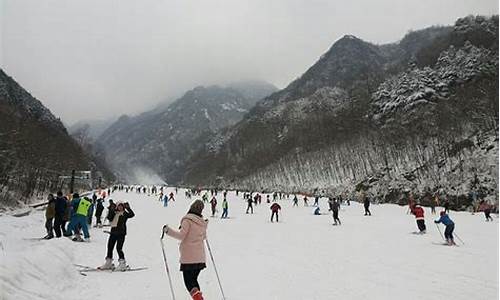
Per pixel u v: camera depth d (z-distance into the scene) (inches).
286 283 398.9
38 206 1951.3
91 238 696.4
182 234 286.8
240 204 2311.8
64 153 4151.1
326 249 645.3
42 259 361.7
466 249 642.2
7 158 2534.5
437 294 358.0
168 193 3814.0
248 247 668.7
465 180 2679.6
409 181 3161.9
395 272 457.4
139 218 1270.9
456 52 5324.8
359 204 2263.8
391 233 887.1
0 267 287.4
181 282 392.5
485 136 2994.6
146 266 473.1
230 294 354.6
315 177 4648.1
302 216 1460.4
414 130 4040.4
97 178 5506.9
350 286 386.9
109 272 425.7
